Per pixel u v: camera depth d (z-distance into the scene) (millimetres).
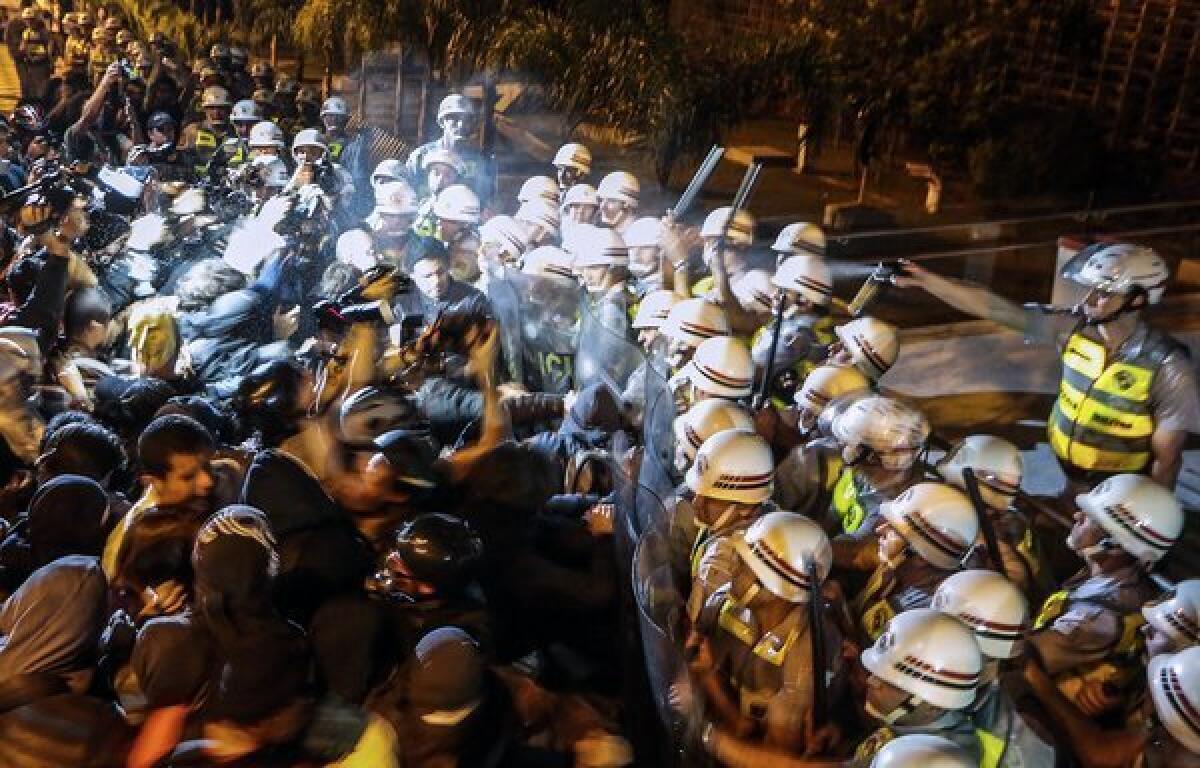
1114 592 4176
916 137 14305
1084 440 6012
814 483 4984
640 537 4449
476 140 15461
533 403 6074
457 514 4531
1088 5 14555
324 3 17719
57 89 16297
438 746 3373
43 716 3307
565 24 14633
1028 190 14008
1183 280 10953
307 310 6992
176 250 7570
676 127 13781
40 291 6117
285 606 3855
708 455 4070
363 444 4559
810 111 14297
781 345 6152
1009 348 9602
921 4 13711
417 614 3770
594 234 6871
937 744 2994
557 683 4203
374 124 16625
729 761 3621
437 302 6750
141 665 3359
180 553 3949
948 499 4086
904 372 9188
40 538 3996
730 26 18094
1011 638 3570
